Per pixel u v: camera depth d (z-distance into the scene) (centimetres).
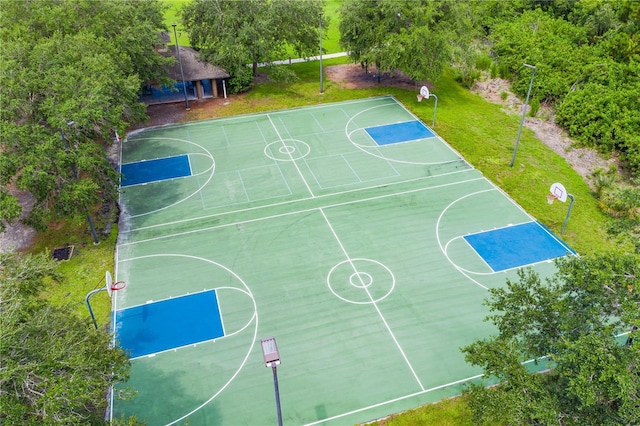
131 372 2197
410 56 4478
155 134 4188
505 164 3706
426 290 2611
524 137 4081
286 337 2361
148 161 3791
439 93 4862
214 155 3866
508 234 3005
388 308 2509
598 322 1628
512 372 1628
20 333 1487
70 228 3097
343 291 2608
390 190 3412
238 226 3091
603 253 1758
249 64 5219
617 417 1445
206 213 3216
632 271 1627
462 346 2308
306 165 3709
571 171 3647
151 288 2639
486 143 3988
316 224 3100
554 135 4122
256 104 4688
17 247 2956
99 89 2917
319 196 3362
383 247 2906
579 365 1490
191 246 2936
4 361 1390
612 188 3372
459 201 3297
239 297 2583
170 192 3428
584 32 5353
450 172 3609
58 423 1309
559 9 6275
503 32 5691
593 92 4256
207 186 3488
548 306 1777
